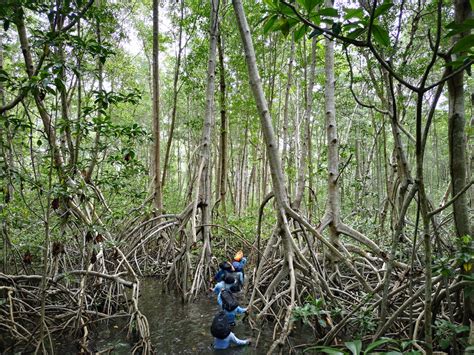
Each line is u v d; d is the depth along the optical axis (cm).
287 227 579
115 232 1074
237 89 1374
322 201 1764
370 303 536
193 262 966
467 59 193
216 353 553
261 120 571
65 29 461
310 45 1407
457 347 367
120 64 1457
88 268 632
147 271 1060
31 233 757
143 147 2383
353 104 1398
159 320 711
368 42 195
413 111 1310
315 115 2042
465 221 350
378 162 1460
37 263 857
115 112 1873
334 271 673
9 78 434
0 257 772
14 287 609
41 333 488
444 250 652
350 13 210
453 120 345
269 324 652
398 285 545
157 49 1143
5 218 625
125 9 1348
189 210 975
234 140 2484
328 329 560
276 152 579
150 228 1066
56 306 626
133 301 598
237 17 571
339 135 1833
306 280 639
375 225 970
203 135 975
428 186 2186
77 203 632
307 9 203
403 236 773
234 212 1673
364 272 721
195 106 1989
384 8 185
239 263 955
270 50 1382
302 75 1579
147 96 2238
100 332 629
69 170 571
